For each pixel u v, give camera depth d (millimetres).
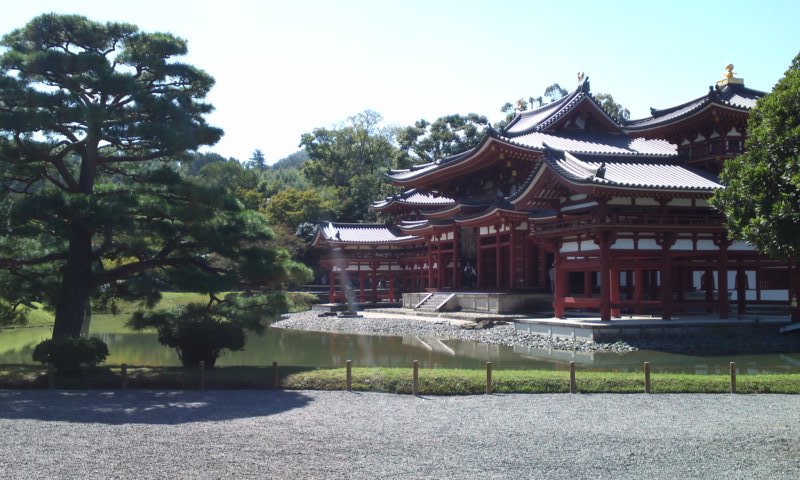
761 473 12883
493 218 54688
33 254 26125
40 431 16141
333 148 117250
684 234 37656
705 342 35406
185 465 13203
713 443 15023
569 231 37281
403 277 77250
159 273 27656
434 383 22062
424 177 69312
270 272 25234
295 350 40094
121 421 17406
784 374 24641
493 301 51250
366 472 12789
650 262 39281
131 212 24031
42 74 24609
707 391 21938
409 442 15047
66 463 13320
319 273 95500
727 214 19031
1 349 40969
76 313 25469
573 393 21672
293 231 90688
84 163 26094
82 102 24406
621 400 20469
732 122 41969
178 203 25453
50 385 22891
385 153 119750
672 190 35344
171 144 24250
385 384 22344
